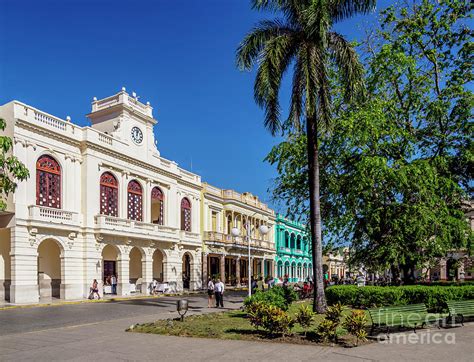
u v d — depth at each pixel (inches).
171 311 800.3
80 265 1118.4
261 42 692.7
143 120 1407.5
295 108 658.2
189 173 1649.9
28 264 978.1
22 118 991.6
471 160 795.4
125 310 836.0
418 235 757.3
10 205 962.7
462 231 791.7
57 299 1063.0
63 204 1095.6
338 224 831.7
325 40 624.1
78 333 518.3
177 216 1536.7
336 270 3127.5
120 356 386.6
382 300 692.7
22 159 989.2
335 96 824.9
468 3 834.8
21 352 409.4
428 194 757.9
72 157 1133.1
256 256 2034.9
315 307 648.4
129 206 1311.5
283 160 898.1
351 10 674.8
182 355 386.6
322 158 854.5
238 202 1924.2
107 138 1237.7
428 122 866.1
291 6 676.1
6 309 853.2
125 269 1246.9
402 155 812.0
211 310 788.0
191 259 1608.0
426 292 660.7
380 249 781.9
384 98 861.8
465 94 800.9
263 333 478.9
